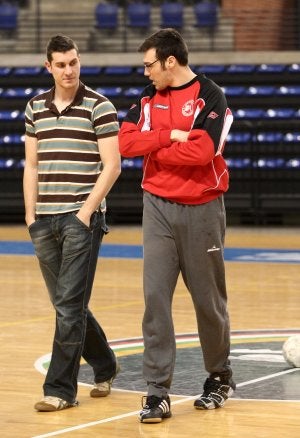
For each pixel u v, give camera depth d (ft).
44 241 18.93
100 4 75.82
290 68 69.15
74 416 18.04
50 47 18.58
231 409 18.45
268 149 62.69
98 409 18.60
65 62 18.51
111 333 27.09
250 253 47.80
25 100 68.59
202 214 17.71
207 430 16.94
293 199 61.62
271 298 34.01
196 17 74.69
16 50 76.28
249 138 62.54
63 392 18.61
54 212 18.69
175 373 21.66
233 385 19.01
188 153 17.19
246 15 74.90
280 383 20.63
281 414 18.04
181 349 24.48
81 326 18.66
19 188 65.05
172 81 17.95
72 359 18.65
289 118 64.95
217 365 18.58
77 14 76.54
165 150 17.35
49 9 79.20
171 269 17.85
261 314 30.60
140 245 51.72
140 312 31.01
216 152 17.43
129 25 75.51
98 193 18.48
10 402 19.24
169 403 17.81
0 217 65.46
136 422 17.57
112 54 71.61
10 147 65.77
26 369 22.44
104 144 18.66
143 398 18.04
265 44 74.02
